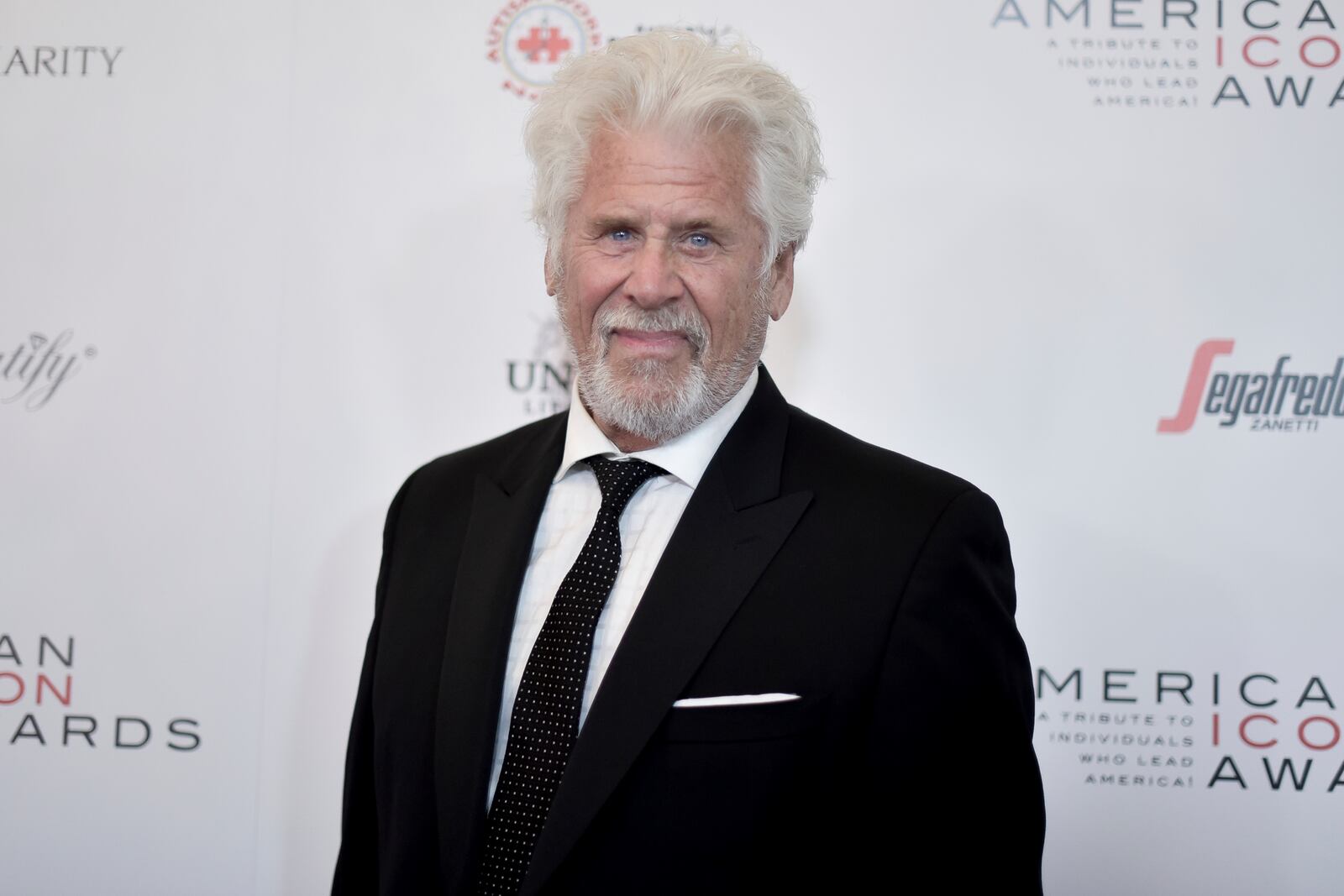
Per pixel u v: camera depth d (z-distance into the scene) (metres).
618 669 1.00
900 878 1.02
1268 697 1.56
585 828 0.96
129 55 1.68
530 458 1.24
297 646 1.66
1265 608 1.56
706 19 1.63
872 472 1.12
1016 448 1.59
